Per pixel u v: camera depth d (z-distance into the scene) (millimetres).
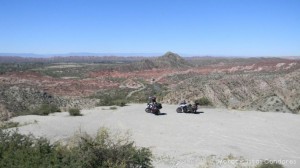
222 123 24047
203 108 33531
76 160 9734
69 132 21078
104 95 73562
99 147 10328
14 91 55781
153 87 84812
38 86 81438
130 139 19109
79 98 65938
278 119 25594
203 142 18359
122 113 29734
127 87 90750
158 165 13992
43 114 31188
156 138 19469
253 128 22172
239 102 43281
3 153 10039
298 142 18328
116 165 9812
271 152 16219
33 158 9492
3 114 43031
